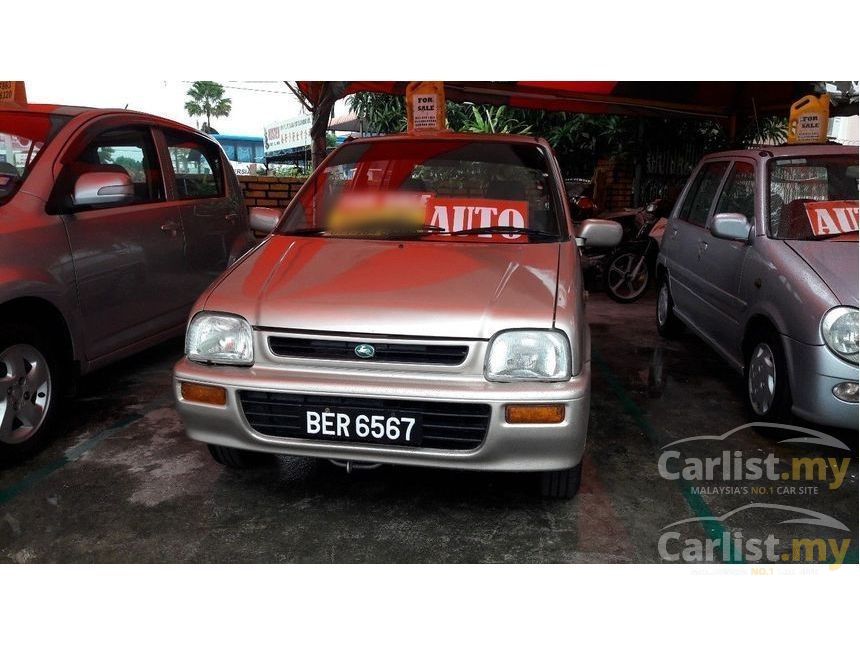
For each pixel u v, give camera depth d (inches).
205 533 95.9
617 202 433.1
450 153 131.8
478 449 87.8
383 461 90.9
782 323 123.6
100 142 139.7
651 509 104.8
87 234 129.6
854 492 111.1
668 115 347.9
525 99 330.0
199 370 94.4
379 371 89.2
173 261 157.6
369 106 474.3
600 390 161.2
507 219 119.1
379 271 100.3
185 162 170.2
